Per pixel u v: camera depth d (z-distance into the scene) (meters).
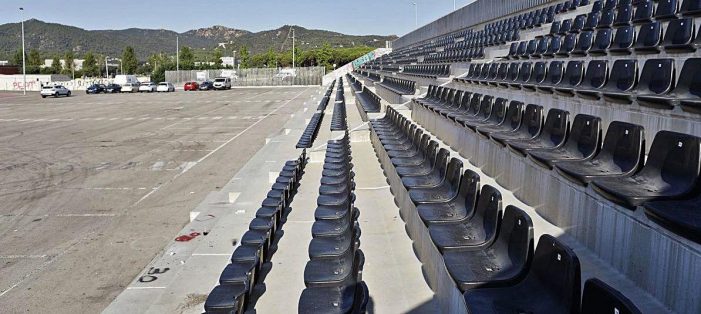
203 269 5.24
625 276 2.82
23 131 19.22
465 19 29.42
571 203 3.53
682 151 2.94
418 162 6.14
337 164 7.98
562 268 2.18
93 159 13.54
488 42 16.64
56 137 17.64
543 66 7.89
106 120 23.23
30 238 7.25
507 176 4.94
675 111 4.19
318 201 5.57
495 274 2.63
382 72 27.44
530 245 2.56
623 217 2.85
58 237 7.30
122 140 17.00
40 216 8.35
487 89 9.52
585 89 5.79
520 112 5.67
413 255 4.29
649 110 4.54
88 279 5.80
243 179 9.36
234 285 3.94
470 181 3.85
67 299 5.28
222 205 7.68
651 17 7.85
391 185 6.70
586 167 3.62
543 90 6.87
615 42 7.60
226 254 5.64
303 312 3.07
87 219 8.18
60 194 9.81
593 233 3.21
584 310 1.88
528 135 5.28
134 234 7.41
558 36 10.20
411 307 3.31
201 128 20.38
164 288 4.85
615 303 1.68
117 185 10.60
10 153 14.41
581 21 10.59
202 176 11.52
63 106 31.80
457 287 2.64
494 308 2.29
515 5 21.78
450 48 22.50
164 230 7.61
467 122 6.58
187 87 53.53
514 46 12.29
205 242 6.02
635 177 3.21
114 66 105.19
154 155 14.19
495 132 5.52
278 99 37.47
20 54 83.75
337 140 11.02
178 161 13.34
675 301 2.37
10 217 8.29
